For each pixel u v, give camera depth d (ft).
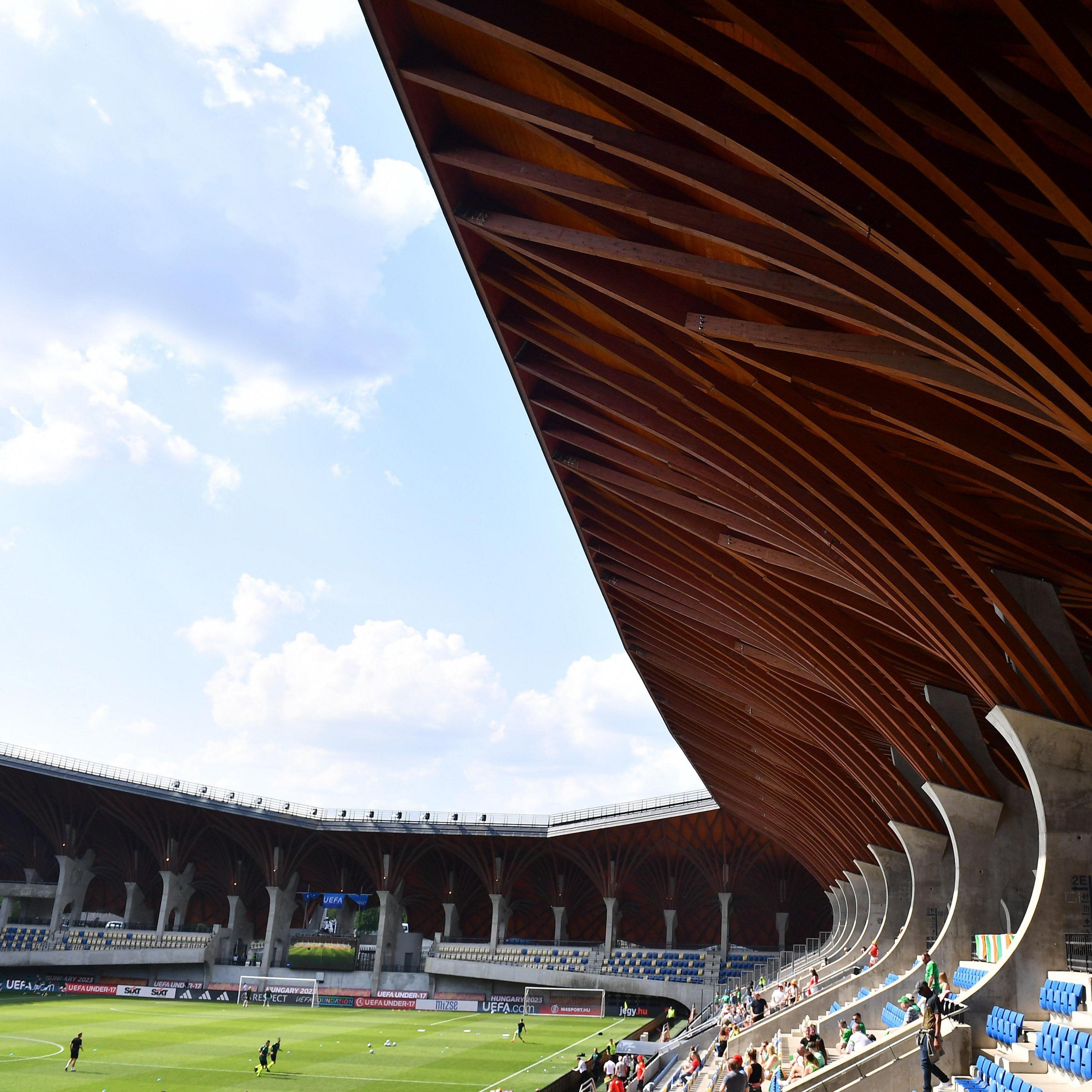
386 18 38.91
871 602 71.87
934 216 29.22
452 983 278.67
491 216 50.26
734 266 39.75
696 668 130.82
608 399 64.23
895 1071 64.59
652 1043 183.11
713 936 288.92
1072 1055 51.52
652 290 46.88
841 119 31.32
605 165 41.06
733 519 70.79
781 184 34.19
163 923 282.36
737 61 29.22
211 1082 131.75
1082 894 61.98
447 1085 133.90
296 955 283.18
